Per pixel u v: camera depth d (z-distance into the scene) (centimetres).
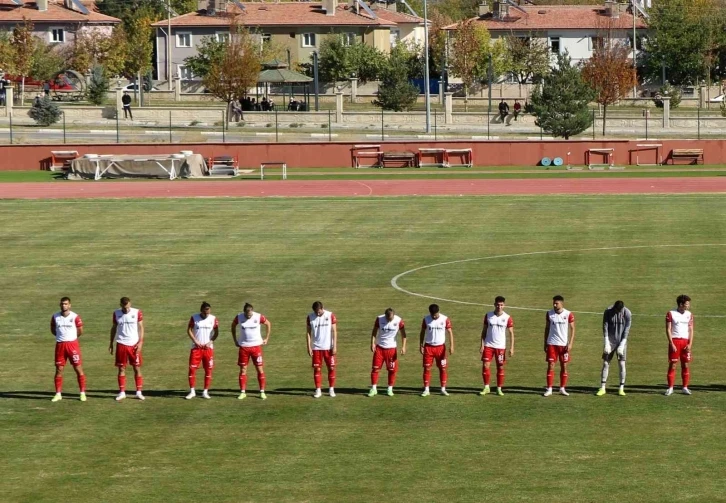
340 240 5547
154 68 16562
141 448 2488
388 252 5200
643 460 2366
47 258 5122
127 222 6194
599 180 8112
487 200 7006
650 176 8381
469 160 9300
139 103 12481
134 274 4734
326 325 2922
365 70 14475
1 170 9050
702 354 3350
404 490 2184
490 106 11869
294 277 4638
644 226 5853
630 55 14788
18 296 4319
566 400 2883
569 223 5997
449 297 4231
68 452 2462
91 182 8288
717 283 4397
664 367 3206
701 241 5372
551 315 2922
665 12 14588
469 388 3023
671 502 2108
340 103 11338
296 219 6259
